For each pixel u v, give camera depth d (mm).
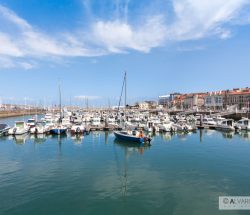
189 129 57656
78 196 17656
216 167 25484
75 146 37719
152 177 22125
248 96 145500
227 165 26312
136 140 38656
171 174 23031
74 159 29078
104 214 15141
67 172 23547
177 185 19922
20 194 17906
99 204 16453
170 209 15656
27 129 51781
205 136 50125
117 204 16391
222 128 59969
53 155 31234
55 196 17625
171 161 28266
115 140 43781
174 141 43406
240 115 89188
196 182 20656
